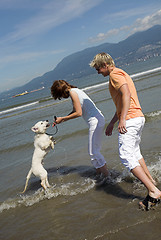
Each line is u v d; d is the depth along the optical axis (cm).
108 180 355
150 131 539
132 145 259
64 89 334
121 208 270
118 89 249
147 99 941
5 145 771
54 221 281
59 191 359
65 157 521
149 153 414
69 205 312
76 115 335
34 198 360
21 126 1082
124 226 233
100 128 343
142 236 212
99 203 296
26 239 257
